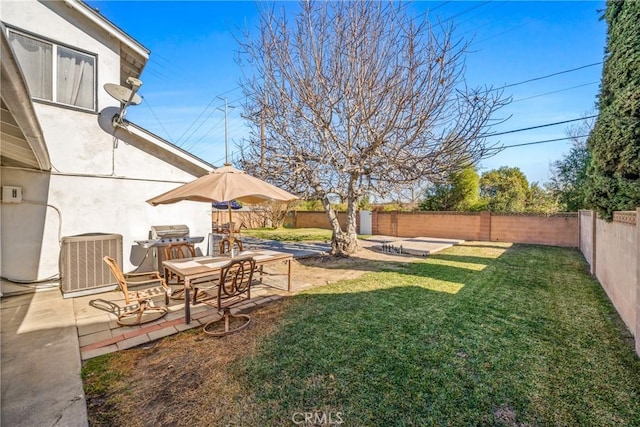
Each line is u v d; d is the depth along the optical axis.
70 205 6.17
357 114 9.22
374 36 8.62
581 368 3.14
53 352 3.46
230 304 4.32
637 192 4.64
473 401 2.59
